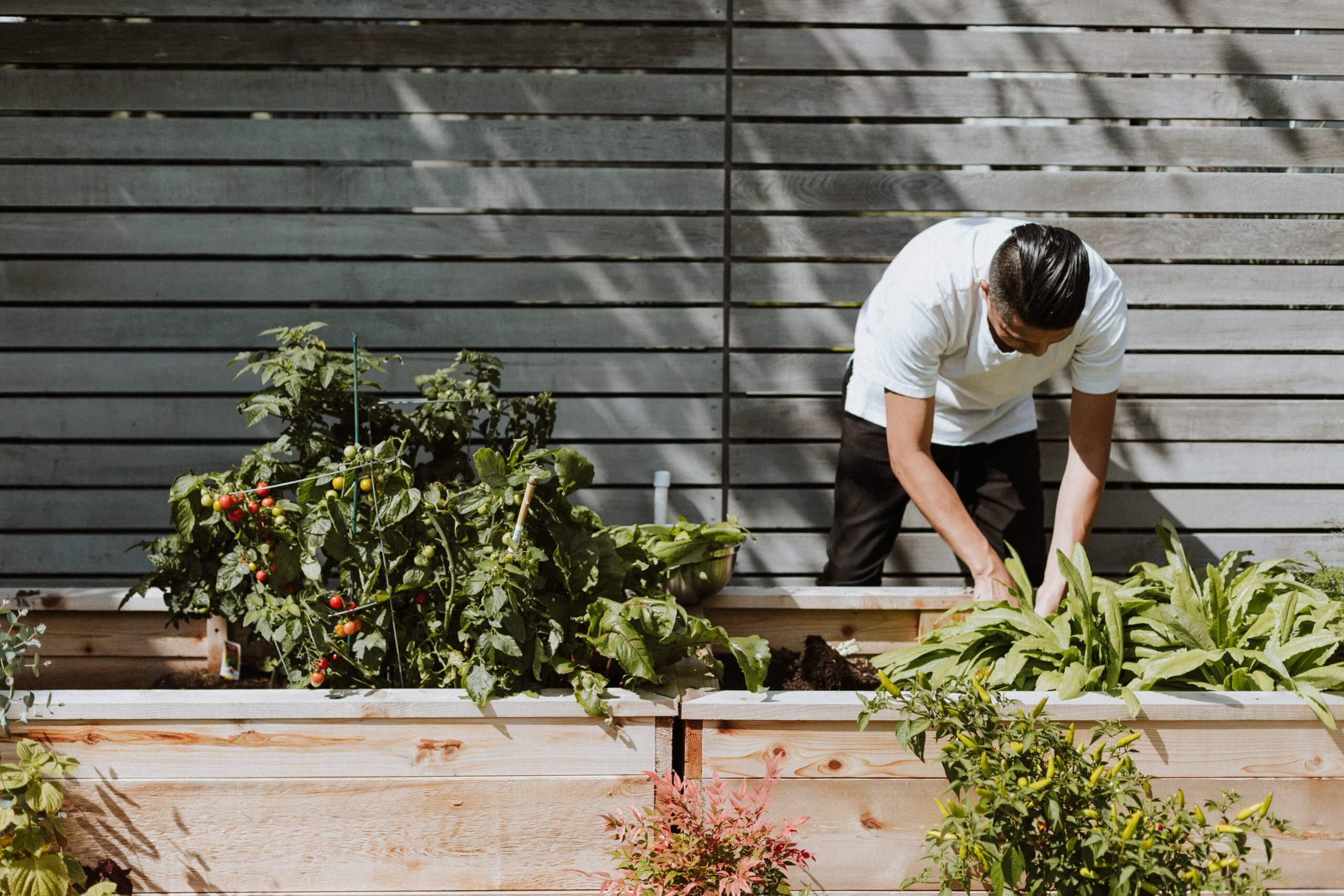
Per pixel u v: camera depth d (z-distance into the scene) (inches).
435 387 91.3
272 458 76.6
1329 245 120.1
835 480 120.8
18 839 62.6
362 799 66.6
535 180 116.7
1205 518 124.6
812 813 66.8
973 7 115.4
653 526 89.1
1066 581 81.3
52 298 116.0
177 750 65.9
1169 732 66.6
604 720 66.5
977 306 83.7
